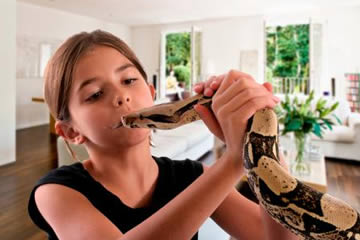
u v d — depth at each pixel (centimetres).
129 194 65
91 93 58
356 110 592
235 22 762
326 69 670
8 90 386
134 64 65
